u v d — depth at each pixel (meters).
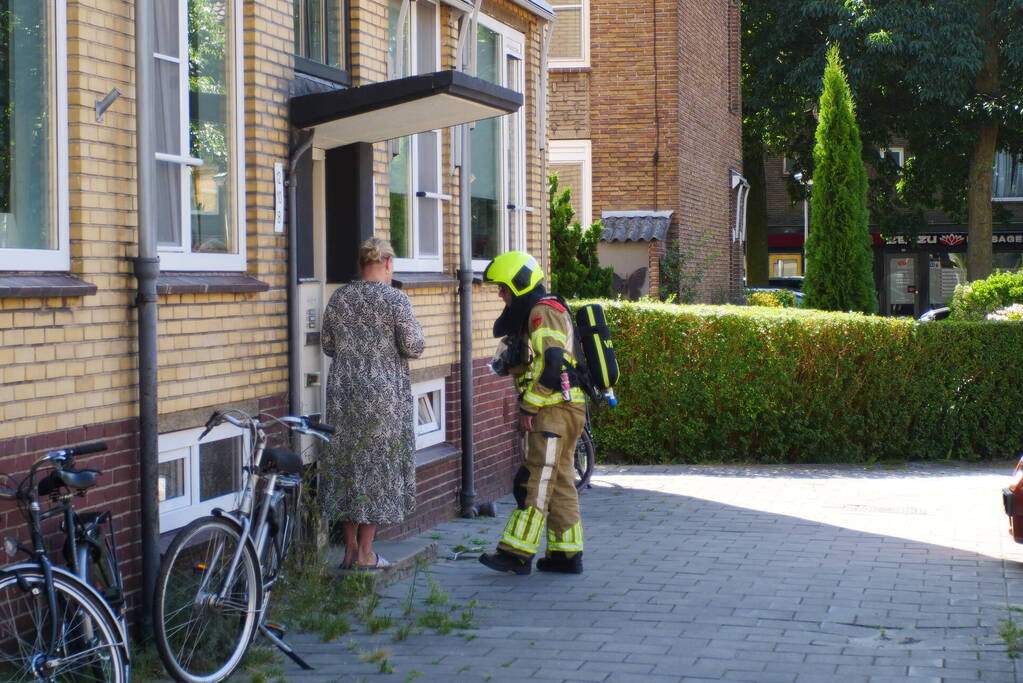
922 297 43.91
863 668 5.82
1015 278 23.14
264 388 7.27
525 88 12.52
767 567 8.14
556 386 7.81
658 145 20.80
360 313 7.30
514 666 5.90
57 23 5.64
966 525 9.72
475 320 10.92
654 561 8.37
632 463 14.20
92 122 5.78
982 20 31.20
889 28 30.36
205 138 6.91
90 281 5.75
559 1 20.91
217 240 7.03
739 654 6.07
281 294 7.46
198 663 5.68
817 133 16.92
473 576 7.96
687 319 13.93
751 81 34.25
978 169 33.06
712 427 14.05
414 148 9.79
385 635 6.50
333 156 8.36
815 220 16.86
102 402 5.84
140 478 6.02
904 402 14.00
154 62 6.44
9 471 5.26
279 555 6.42
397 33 9.58
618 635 6.46
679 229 20.91
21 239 5.52
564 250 16.56
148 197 5.98
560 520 7.99
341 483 7.22
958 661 5.94
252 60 7.20
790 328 13.79
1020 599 7.22
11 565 4.79
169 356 6.38
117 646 5.02
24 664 4.91
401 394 7.39
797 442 13.96
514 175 12.38
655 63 20.75
